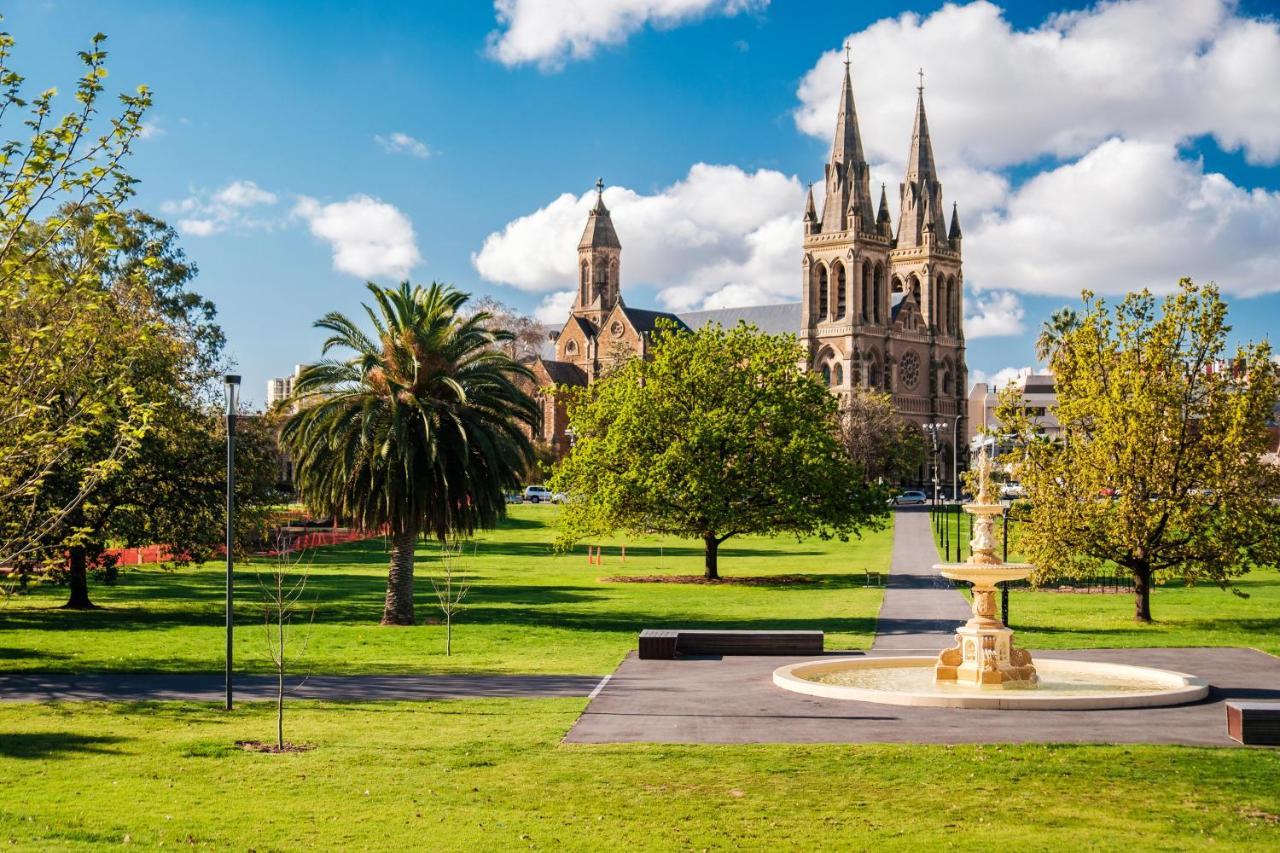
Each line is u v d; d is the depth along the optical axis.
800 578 69.88
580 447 73.44
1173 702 27.69
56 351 24.05
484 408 49.00
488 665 35.94
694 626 47.38
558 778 21.36
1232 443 44.31
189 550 53.69
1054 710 27.02
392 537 47.66
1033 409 49.59
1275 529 44.84
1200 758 22.33
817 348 194.88
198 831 18.23
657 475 67.56
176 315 96.94
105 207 22.05
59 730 25.50
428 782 21.14
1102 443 46.28
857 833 18.34
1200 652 37.22
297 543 86.88
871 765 22.05
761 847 17.73
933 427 161.62
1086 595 57.97
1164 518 45.97
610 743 24.03
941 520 112.25
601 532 71.19
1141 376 45.34
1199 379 46.28
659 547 98.38
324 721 26.55
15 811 19.12
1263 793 20.20
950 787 20.62
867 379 192.00
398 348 47.53
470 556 88.31
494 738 24.56
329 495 47.41
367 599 58.34
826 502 70.62
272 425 62.75
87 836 17.75
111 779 21.33
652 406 69.50
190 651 38.94
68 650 39.03
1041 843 17.78
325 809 19.55
